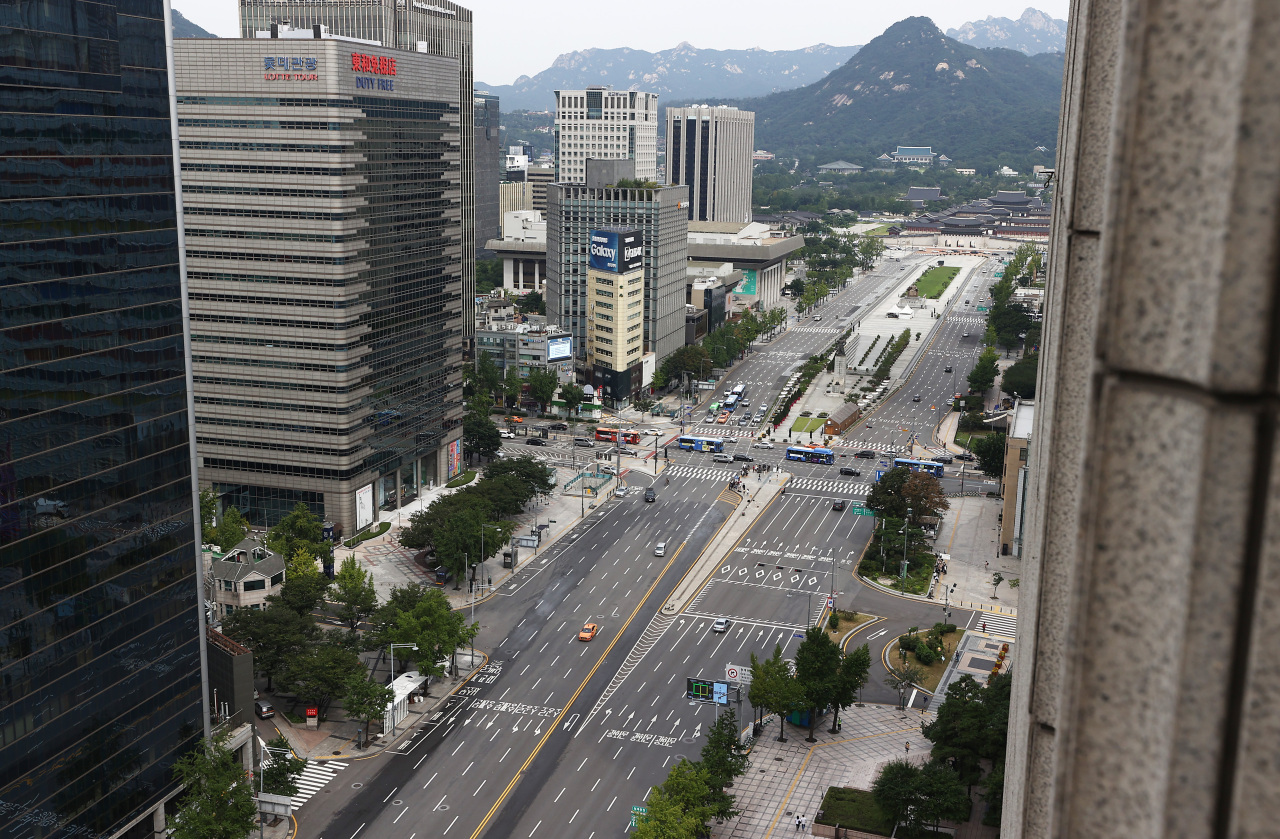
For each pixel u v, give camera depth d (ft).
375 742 489.26
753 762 483.92
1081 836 29.09
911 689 559.38
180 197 400.67
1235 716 25.32
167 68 389.39
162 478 400.67
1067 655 29.07
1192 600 25.64
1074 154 47.26
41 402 344.69
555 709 521.65
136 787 396.98
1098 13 45.91
